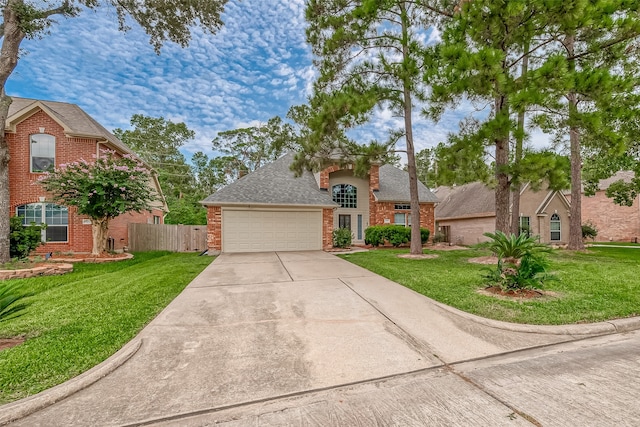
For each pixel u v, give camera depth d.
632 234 20.83
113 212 11.47
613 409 2.31
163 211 22.16
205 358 3.20
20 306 4.01
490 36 7.85
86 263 10.66
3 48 9.62
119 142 16.30
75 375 2.77
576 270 7.64
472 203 20.39
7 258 9.45
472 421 2.19
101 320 4.24
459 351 3.38
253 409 2.37
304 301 5.31
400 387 2.67
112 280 7.22
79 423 2.19
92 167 10.95
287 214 13.91
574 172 13.20
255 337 3.76
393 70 10.14
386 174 20.50
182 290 6.09
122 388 2.63
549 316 4.32
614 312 4.44
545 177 8.39
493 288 5.86
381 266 8.70
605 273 7.21
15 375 2.73
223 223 13.17
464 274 7.30
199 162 41.41
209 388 2.64
